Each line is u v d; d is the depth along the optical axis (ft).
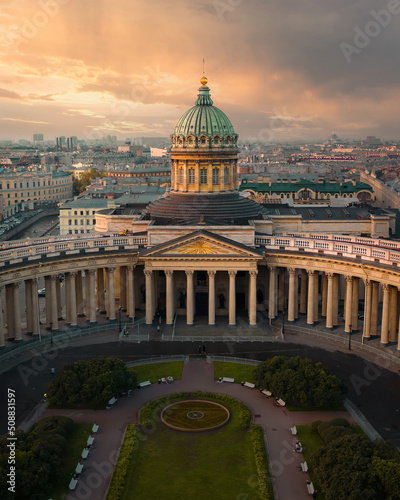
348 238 465.06
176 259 418.10
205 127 478.18
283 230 524.52
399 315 390.83
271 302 432.25
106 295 435.12
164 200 499.92
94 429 270.46
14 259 377.09
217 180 487.61
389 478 214.48
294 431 268.82
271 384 302.04
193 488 230.27
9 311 383.86
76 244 415.44
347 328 403.34
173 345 388.37
